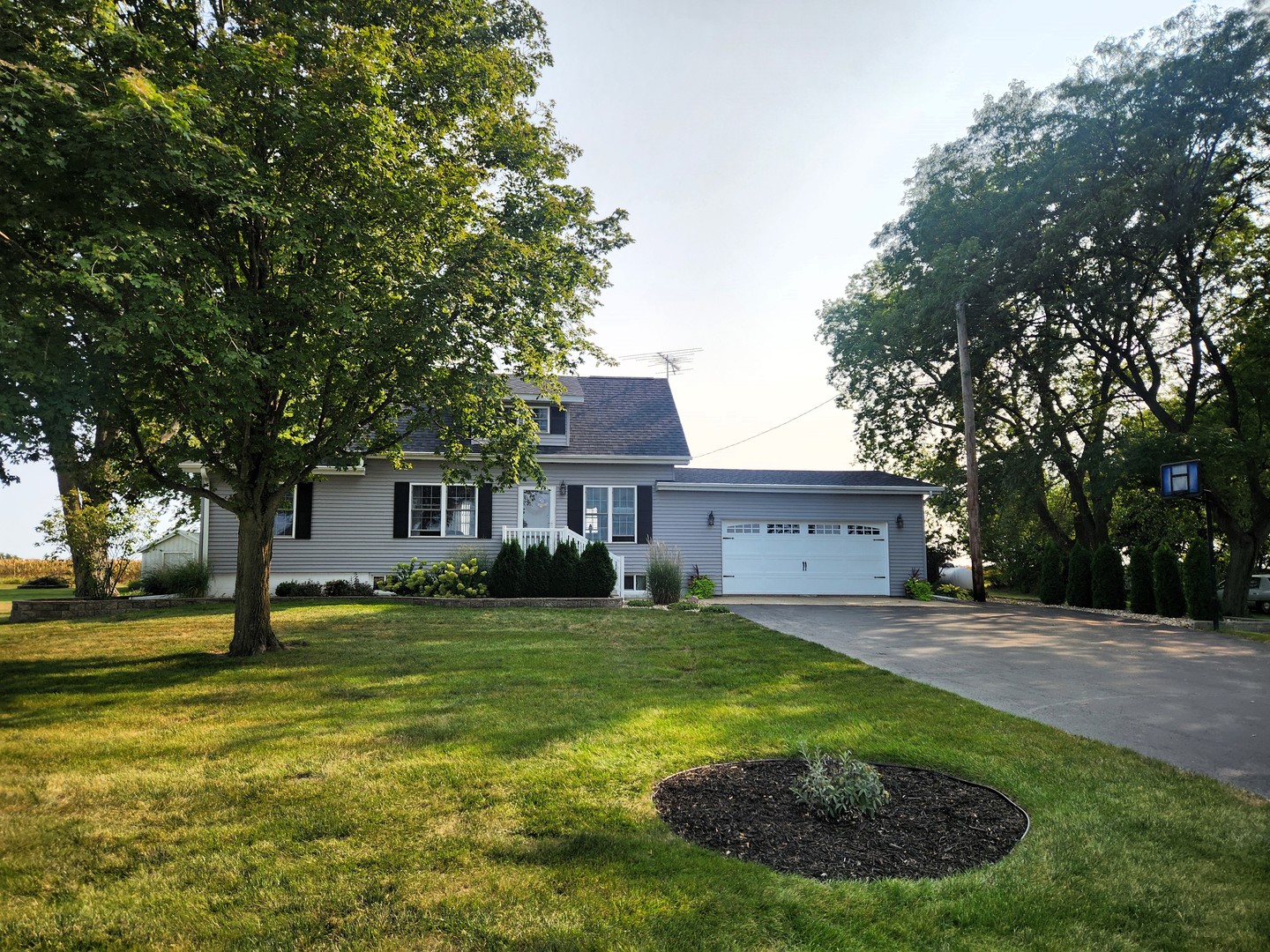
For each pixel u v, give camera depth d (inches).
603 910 128.7
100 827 164.4
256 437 376.2
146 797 182.7
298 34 334.6
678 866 144.8
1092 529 917.8
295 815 169.6
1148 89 722.2
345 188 348.2
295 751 219.0
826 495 865.5
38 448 318.3
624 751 216.7
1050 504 1278.3
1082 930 123.8
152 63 298.0
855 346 1045.2
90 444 351.6
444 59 378.6
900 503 871.7
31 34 273.6
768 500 859.4
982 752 217.5
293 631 475.8
